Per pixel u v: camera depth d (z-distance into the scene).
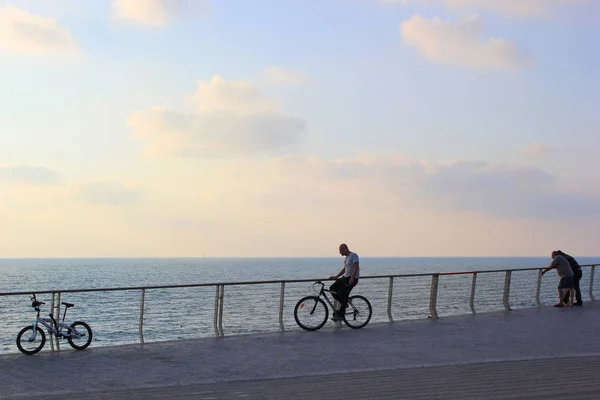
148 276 146.50
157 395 8.01
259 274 150.50
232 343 12.40
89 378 9.23
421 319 15.95
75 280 123.38
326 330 14.13
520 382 8.45
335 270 193.75
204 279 113.44
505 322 15.38
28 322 30.70
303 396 7.77
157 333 24.78
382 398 7.55
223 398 7.73
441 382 8.54
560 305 18.83
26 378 9.26
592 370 9.38
